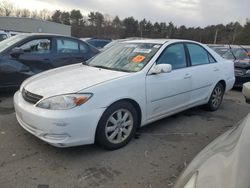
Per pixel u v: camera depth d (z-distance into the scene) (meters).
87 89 3.39
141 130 4.59
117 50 4.82
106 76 3.80
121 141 3.84
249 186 1.43
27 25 45.75
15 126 4.43
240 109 6.22
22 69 6.33
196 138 4.39
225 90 6.04
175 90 4.53
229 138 2.06
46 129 3.27
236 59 9.04
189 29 71.88
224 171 1.60
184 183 1.83
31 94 3.57
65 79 3.76
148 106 4.11
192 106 5.12
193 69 4.95
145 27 74.75
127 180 3.11
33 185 2.94
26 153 3.60
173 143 4.14
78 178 3.10
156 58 4.29
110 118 3.63
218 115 5.65
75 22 75.44
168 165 3.49
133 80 3.85
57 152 3.65
